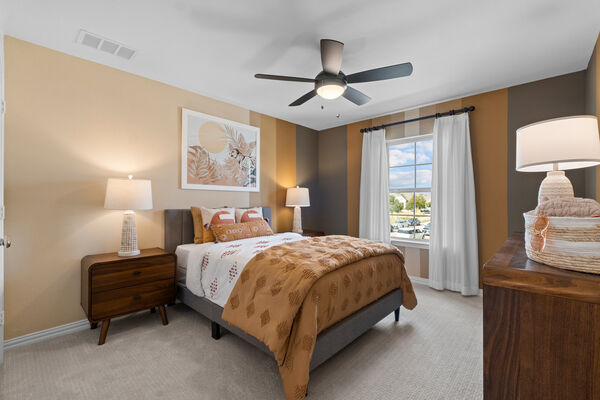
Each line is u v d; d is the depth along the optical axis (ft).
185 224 10.26
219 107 11.83
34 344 7.23
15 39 7.27
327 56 6.70
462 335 7.73
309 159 16.26
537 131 4.87
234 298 6.24
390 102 12.10
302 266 5.77
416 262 12.87
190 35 7.29
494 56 8.29
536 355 2.53
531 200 9.95
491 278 2.77
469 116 11.26
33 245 7.45
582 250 2.54
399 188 13.65
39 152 7.56
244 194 12.78
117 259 7.62
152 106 9.82
